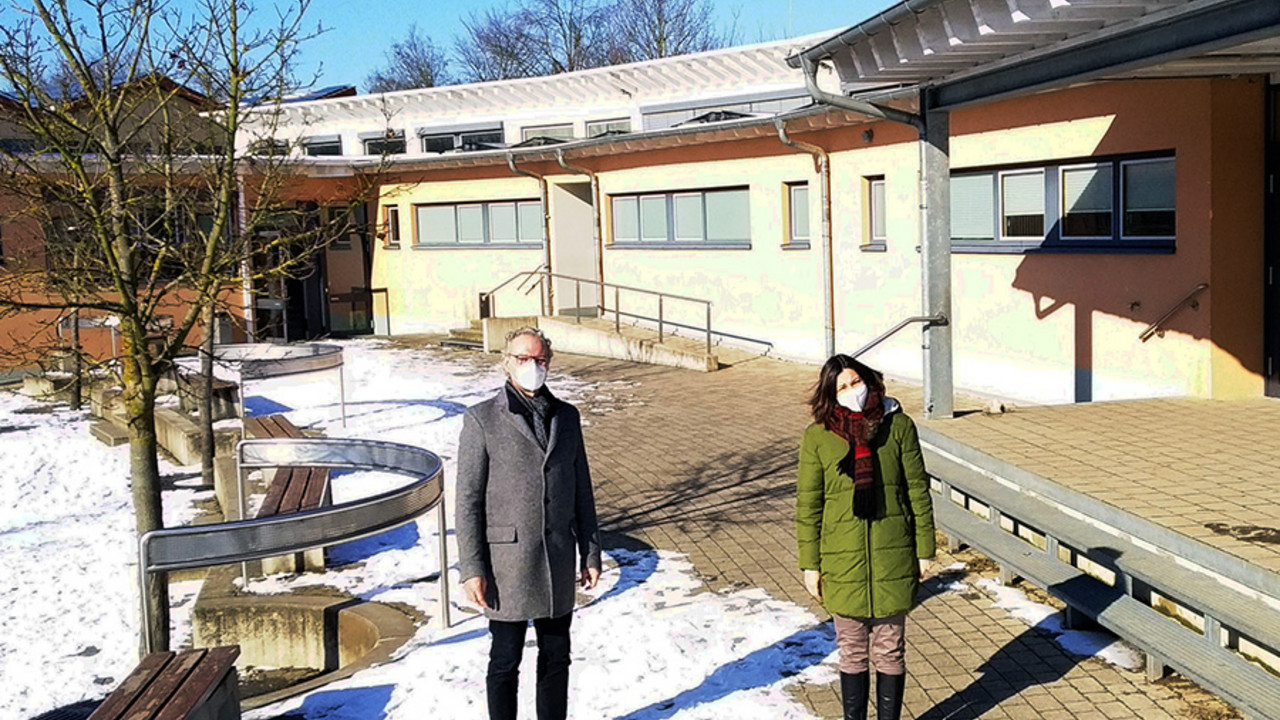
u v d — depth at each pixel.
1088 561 6.62
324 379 19.39
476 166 24.16
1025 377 12.93
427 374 19.56
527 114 25.84
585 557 5.34
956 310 14.12
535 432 5.09
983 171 13.54
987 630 6.40
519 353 5.09
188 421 14.24
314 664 7.49
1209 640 5.45
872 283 16.11
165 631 6.75
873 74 8.78
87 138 6.79
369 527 6.45
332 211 25.62
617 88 24.52
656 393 16.17
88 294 7.02
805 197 17.88
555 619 5.15
